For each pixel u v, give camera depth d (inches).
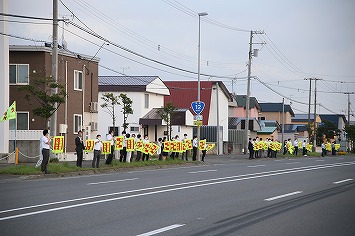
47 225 423.2
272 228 418.3
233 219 460.8
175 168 1280.8
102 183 811.4
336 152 3056.1
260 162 1659.7
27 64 1530.5
